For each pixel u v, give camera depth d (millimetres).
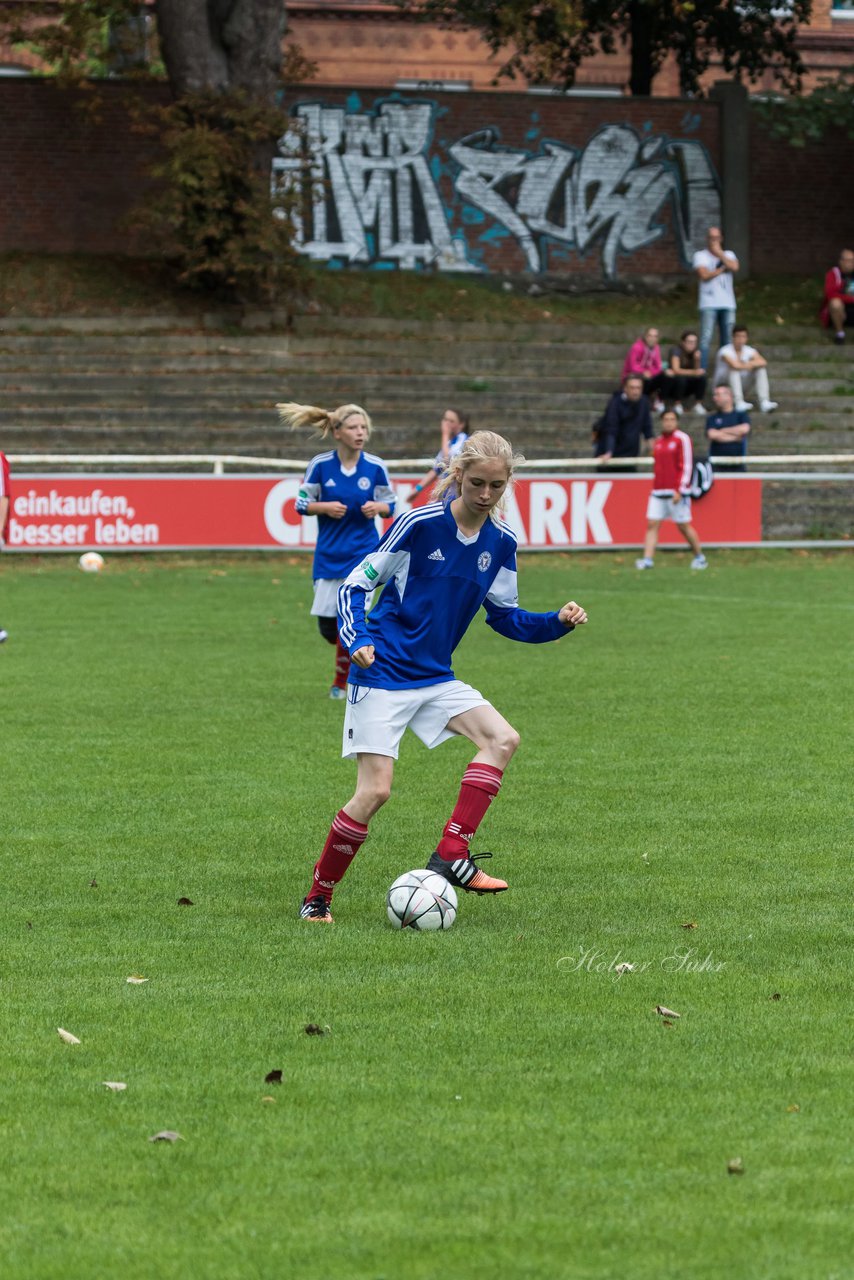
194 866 23344
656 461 68812
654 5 106438
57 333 94125
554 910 21078
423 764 31094
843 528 85062
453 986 17781
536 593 60281
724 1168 12844
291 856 23953
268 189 98375
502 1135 13523
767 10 117875
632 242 115375
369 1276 11078
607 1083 14758
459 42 137125
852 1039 15984
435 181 112562
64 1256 11422
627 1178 12648
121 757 31109
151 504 71312
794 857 23828
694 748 32000
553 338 101312
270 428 86250
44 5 102062
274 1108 14172
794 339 104438
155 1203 12281
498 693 38688
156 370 91375
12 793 27984
